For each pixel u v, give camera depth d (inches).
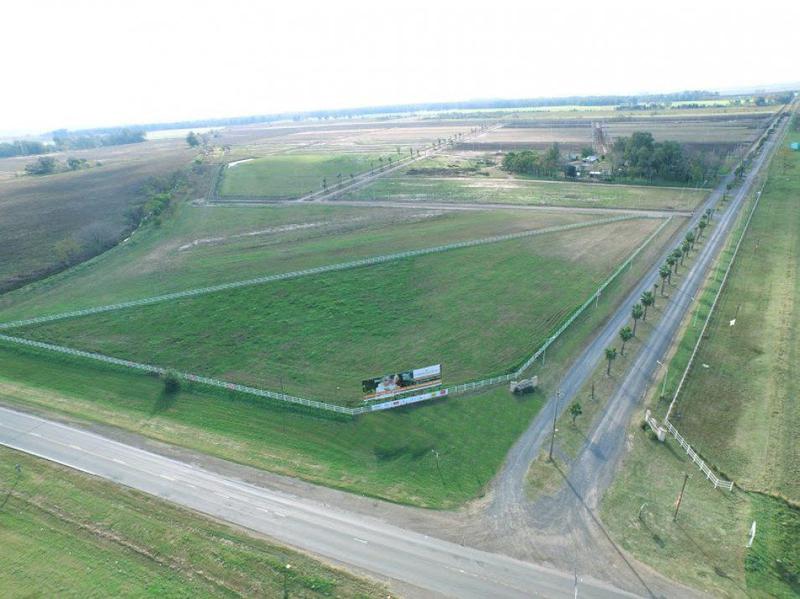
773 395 2309.3
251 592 1499.8
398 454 2091.5
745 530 1665.8
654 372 2554.1
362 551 1640.0
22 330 3132.4
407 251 4200.3
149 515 1795.0
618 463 1984.5
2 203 6446.9
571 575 1536.7
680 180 6363.2
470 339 2891.2
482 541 1668.3
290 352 2832.2
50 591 1515.7
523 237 4458.7
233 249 4503.0
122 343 2974.9
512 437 2154.3
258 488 1921.8
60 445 2176.4
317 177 7672.2
